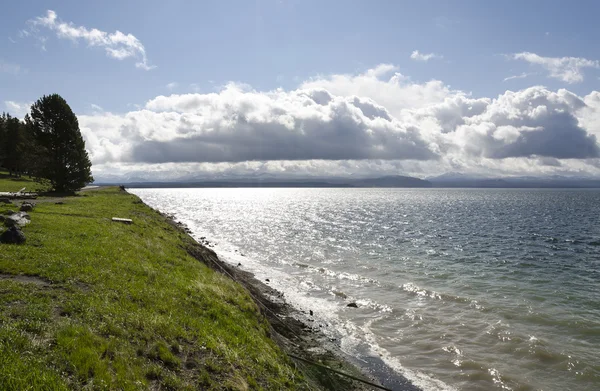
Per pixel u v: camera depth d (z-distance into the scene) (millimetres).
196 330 13195
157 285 16141
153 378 9688
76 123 62719
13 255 15398
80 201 46219
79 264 15859
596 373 16938
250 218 98125
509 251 48500
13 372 7680
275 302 26828
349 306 26812
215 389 10281
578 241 56750
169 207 141875
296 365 15781
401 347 20234
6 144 94188
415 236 62375
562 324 22656
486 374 17219
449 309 25891
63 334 9734
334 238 60438
